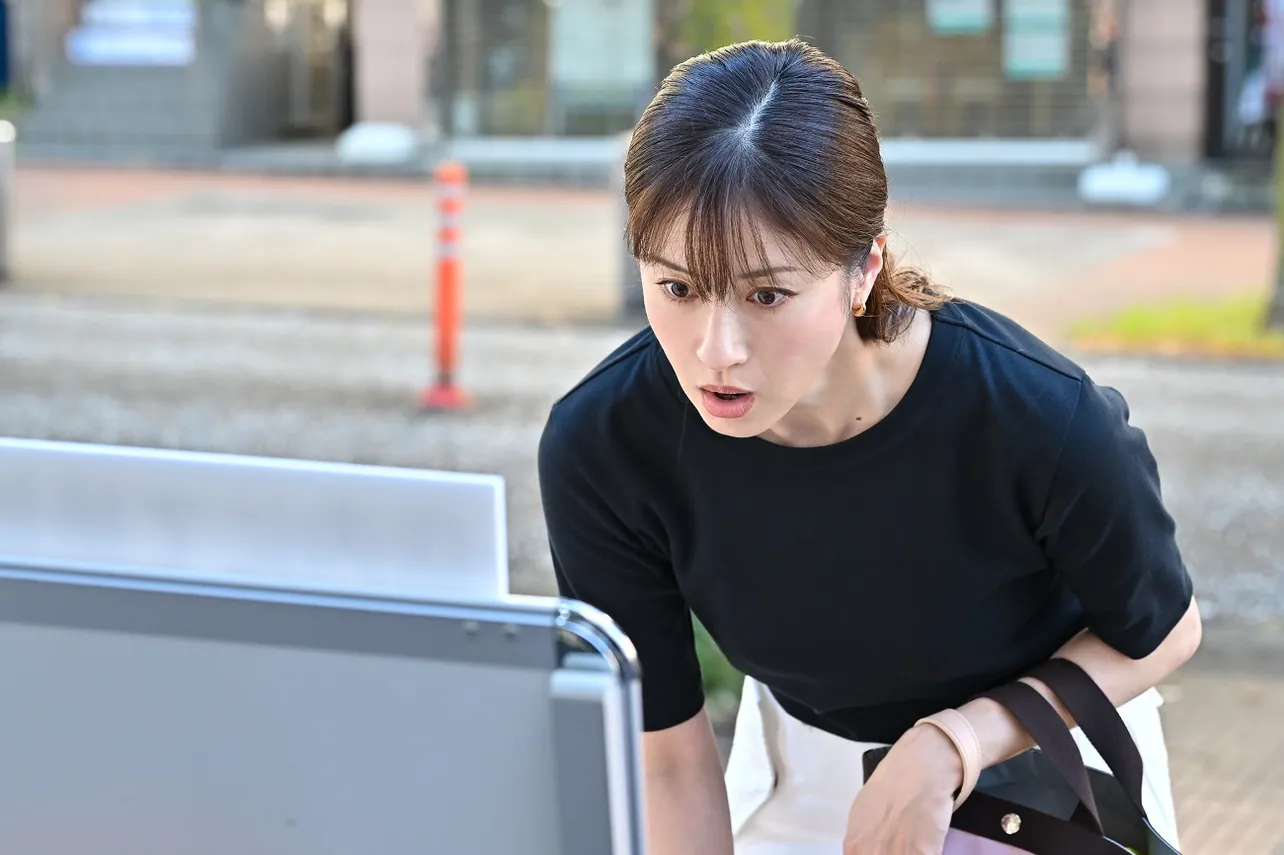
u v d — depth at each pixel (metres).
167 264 12.08
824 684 1.77
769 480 1.61
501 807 1.13
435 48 18.62
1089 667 1.70
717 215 1.31
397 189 17.20
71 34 19.86
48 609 1.17
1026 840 1.68
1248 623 4.86
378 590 1.11
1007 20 17.44
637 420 1.63
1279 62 16.77
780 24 9.45
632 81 18.47
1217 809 3.58
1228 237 13.81
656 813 1.86
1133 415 7.67
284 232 13.88
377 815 1.16
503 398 7.97
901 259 1.63
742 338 1.36
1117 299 10.78
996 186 16.95
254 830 1.19
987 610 1.69
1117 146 17.09
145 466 1.26
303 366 8.60
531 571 5.20
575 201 16.38
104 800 1.21
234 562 1.26
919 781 1.61
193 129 19.36
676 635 1.85
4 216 11.15
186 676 1.16
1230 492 6.35
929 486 1.59
